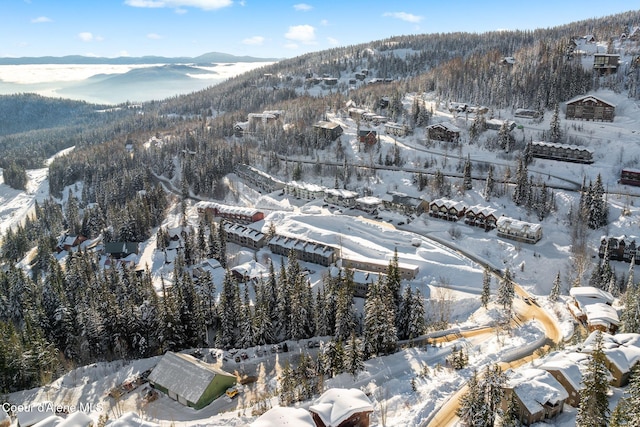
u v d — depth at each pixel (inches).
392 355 3373.5
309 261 5128.0
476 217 5521.7
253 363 3511.3
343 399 2469.2
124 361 3690.9
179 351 3750.0
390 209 6171.3
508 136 7096.5
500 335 3570.4
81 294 4404.5
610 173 6146.7
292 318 3794.3
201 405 2962.6
